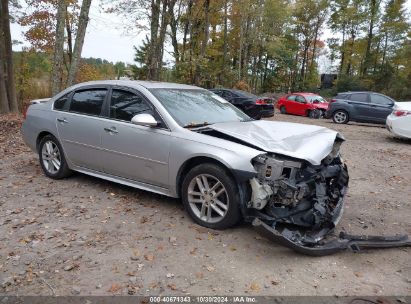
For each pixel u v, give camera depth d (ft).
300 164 12.81
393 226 15.74
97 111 18.01
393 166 27.48
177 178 15.11
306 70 184.75
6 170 22.53
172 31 81.20
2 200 17.40
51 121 19.85
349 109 58.44
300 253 12.77
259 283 11.03
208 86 89.92
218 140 14.11
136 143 16.10
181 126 15.25
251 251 12.84
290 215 13.03
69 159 19.48
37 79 77.25
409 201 19.10
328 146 13.91
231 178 13.58
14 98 60.90
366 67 136.67
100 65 93.09
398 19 133.28
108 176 18.11
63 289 10.59
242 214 13.61
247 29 118.73
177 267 11.78
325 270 11.85
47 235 13.87
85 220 15.21
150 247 13.01
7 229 14.39
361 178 23.56
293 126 15.90
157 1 59.82
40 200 17.39
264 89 186.09
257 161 13.07
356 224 15.78
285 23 130.72
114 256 12.40
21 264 11.89
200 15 82.79
